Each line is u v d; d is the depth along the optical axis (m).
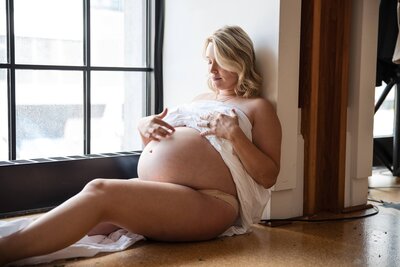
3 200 2.09
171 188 1.58
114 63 2.52
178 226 1.58
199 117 1.79
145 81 2.64
